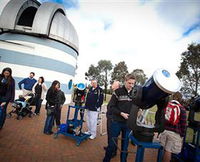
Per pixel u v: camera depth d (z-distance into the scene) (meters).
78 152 3.47
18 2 9.48
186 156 3.20
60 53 10.57
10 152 3.06
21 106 5.55
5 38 9.54
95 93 4.38
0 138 3.66
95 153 3.52
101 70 46.88
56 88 4.35
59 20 10.56
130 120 1.56
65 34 10.65
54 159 3.02
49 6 9.72
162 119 1.64
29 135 4.11
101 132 5.06
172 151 2.62
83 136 4.03
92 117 4.45
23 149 3.26
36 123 5.31
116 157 3.44
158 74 1.30
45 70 9.87
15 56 9.15
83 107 4.14
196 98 3.25
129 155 3.64
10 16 9.05
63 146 3.69
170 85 1.25
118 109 2.62
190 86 32.47
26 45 9.31
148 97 1.47
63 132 4.09
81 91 4.29
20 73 9.23
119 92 2.69
